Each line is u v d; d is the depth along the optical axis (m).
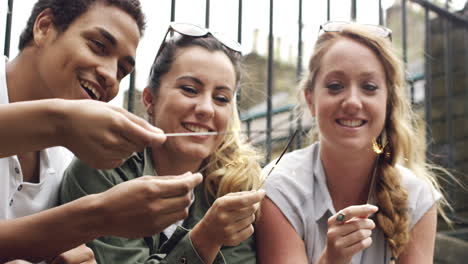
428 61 4.22
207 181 2.31
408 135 2.60
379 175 2.47
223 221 1.67
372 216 2.44
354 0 3.75
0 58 1.95
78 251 1.48
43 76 1.80
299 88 3.01
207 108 2.19
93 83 1.77
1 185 1.78
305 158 2.65
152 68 2.45
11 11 2.74
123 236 1.30
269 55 3.60
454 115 5.11
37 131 1.11
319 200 2.48
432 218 2.49
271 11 3.62
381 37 2.50
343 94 2.39
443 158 4.65
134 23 1.85
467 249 3.76
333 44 2.48
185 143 2.20
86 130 1.10
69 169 2.05
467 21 4.58
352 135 2.36
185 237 1.79
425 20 4.34
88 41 1.76
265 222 2.38
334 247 1.89
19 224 1.28
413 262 2.39
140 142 1.13
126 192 1.22
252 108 4.93
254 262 2.26
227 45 2.41
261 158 2.63
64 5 1.78
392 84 2.51
